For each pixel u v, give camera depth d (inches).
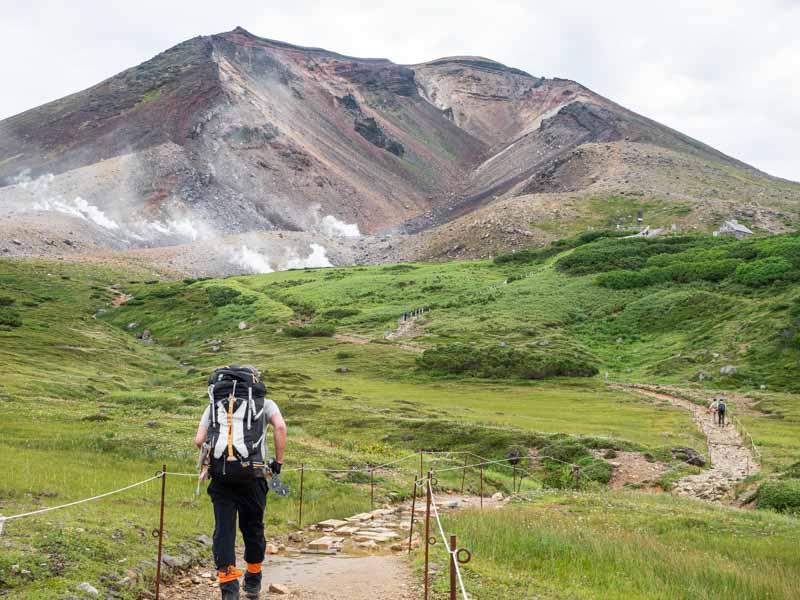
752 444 1556.3
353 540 566.3
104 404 1812.3
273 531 607.2
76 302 5915.4
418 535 586.2
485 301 4785.9
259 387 331.3
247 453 315.6
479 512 714.8
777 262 4252.0
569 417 2119.8
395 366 3408.0
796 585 449.7
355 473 1002.1
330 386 2785.4
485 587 400.8
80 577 361.1
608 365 3358.8
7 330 3491.6
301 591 386.3
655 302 4173.2
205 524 576.7
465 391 2822.3
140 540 459.5
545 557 509.7
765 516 815.1
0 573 345.7
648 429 1872.5
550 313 4301.2
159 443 1069.8
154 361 3631.9
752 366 2965.1
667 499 993.5
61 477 741.3
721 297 3991.1
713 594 424.8
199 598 380.8
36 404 1605.6
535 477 1389.0
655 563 496.4
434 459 1363.2
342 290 5723.4
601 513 782.5
